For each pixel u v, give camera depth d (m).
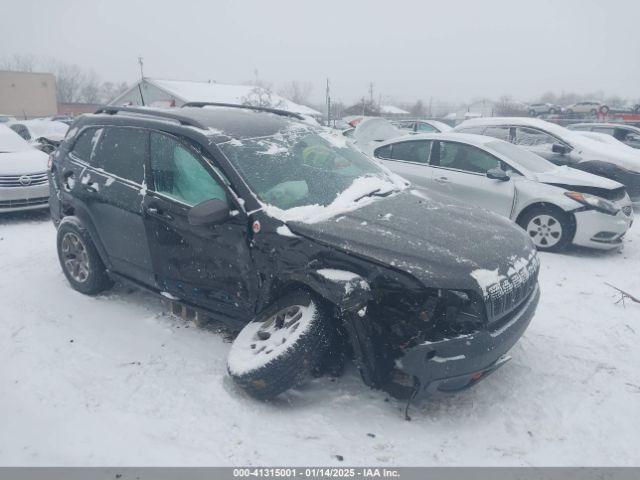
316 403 3.32
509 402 3.37
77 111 67.44
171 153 3.92
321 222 3.32
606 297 5.15
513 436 3.05
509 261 3.25
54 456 2.80
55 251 6.44
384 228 3.29
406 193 4.08
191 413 3.18
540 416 3.23
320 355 3.12
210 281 3.74
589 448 2.96
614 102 60.06
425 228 3.35
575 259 6.41
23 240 7.00
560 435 3.06
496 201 6.84
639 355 3.98
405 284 2.95
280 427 3.08
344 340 3.39
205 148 3.70
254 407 3.25
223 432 3.02
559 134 9.58
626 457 2.89
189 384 3.48
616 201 6.56
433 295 2.98
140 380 3.52
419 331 3.01
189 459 2.79
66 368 3.66
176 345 3.99
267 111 4.90
